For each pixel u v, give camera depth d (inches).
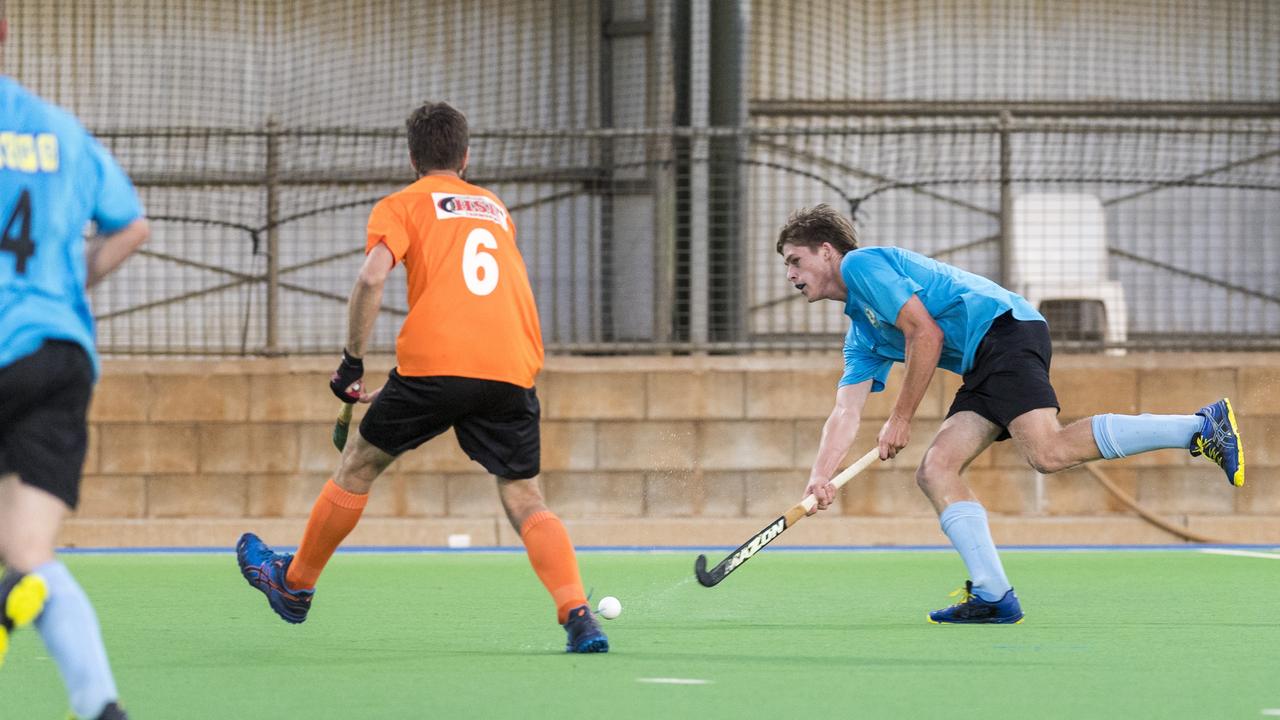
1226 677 500.1
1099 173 1533.0
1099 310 1467.8
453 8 1627.7
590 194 1528.1
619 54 1630.2
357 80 1616.6
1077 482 1333.7
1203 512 1337.4
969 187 1561.3
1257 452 1333.7
